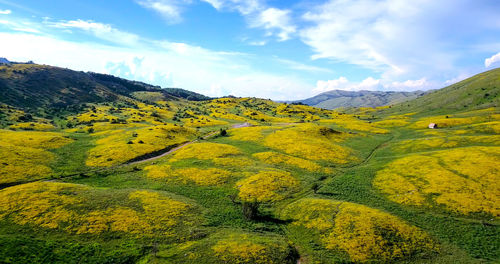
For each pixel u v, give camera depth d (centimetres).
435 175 6206
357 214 4691
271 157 8800
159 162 8500
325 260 3634
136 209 4769
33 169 7106
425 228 4438
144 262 3400
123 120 17612
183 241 3978
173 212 4806
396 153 9294
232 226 4594
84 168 7806
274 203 5659
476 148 7625
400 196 5634
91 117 18100
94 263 3284
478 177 5756
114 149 9394
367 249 3788
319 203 5266
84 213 4441
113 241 3812
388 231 4184
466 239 4050
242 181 6644
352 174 7244
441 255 3681
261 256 3544
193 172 7269
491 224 4338
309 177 7144
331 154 9262
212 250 3631
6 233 3744
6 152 7719
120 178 7056
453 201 5094
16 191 5028
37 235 3766
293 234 4425
